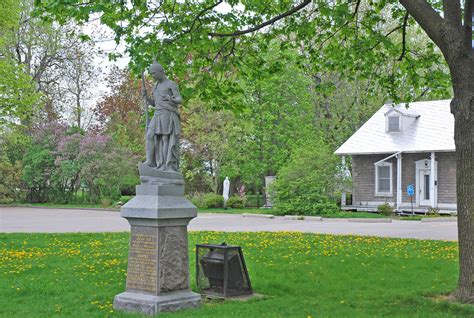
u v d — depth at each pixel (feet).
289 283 35.86
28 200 163.94
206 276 33.09
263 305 29.43
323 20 49.01
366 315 26.76
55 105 169.37
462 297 30.55
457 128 31.71
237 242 57.06
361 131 133.39
